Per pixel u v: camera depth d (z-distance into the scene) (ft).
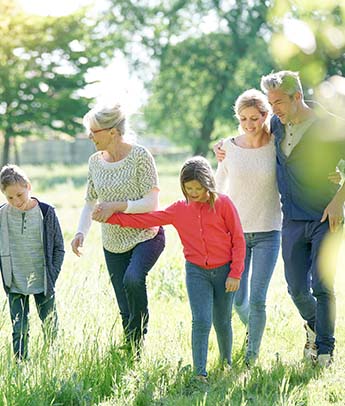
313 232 23.97
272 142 25.00
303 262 24.58
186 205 23.18
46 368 21.57
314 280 23.88
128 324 24.41
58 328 24.79
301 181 23.71
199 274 23.12
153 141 354.33
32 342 24.73
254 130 24.53
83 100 164.66
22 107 161.99
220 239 22.93
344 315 30.83
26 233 25.29
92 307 26.37
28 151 275.80
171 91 211.61
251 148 25.09
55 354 22.35
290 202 24.29
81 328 25.18
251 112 24.35
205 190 22.56
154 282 37.06
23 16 140.87
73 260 44.39
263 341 26.99
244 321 26.73
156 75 209.56
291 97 22.85
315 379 22.08
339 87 10.93
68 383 20.95
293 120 23.30
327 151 14.34
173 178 160.45
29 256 25.40
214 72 202.28
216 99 204.33
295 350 26.04
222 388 21.40
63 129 167.63
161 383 21.70
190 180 22.34
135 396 20.62
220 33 187.42
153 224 23.38
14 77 157.38
